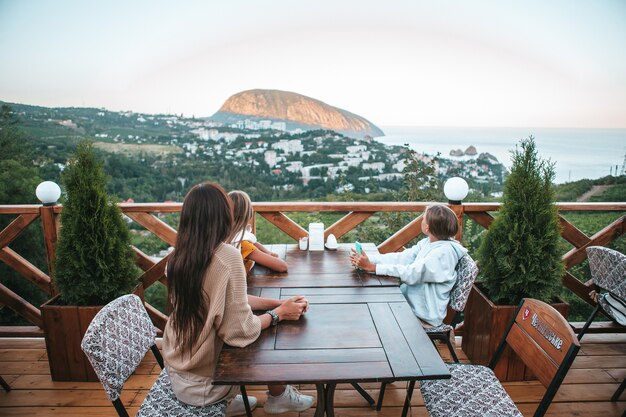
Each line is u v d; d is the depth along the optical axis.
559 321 1.43
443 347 2.80
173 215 4.32
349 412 2.10
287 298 1.80
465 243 3.73
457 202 2.89
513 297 2.42
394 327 1.54
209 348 1.39
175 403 1.48
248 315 1.39
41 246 11.26
